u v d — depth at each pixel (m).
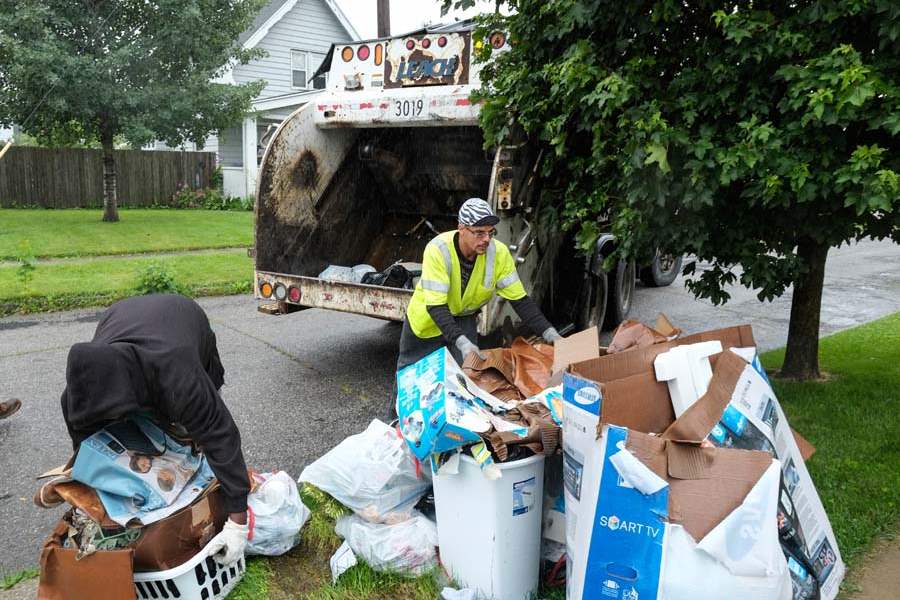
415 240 7.12
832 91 3.40
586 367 2.60
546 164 5.01
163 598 2.63
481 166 6.49
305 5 21.45
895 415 4.62
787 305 9.09
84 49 12.85
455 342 3.47
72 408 2.44
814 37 3.73
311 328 7.59
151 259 10.67
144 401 2.51
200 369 2.62
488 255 3.67
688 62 4.23
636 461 2.20
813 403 4.85
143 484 2.65
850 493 3.57
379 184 7.00
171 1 12.84
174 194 19.59
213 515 2.76
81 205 18.45
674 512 2.18
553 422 2.73
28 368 6.02
